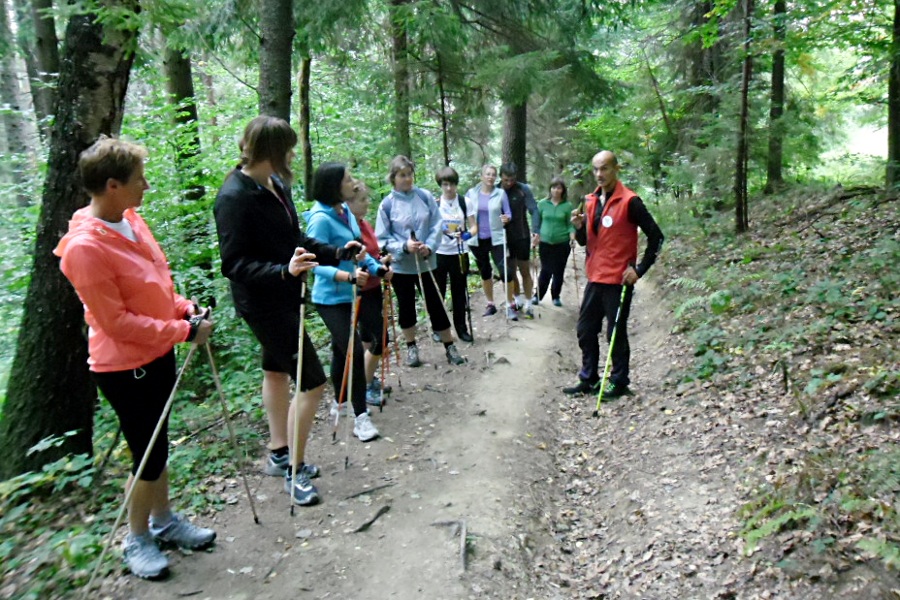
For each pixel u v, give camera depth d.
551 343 7.32
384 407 5.44
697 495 3.73
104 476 4.07
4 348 6.80
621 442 4.75
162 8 4.53
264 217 3.47
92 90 4.03
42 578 3.07
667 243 11.21
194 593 3.08
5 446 3.99
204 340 3.13
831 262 6.65
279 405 4.06
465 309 7.31
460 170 16.55
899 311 4.95
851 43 8.56
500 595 3.19
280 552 3.41
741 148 9.75
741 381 4.86
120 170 2.74
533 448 4.78
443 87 10.75
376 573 3.26
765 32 8.88
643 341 7.25
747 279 7.00
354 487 4.09
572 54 11.41
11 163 8.84
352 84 10.98
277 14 6.33
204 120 11.03
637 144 14.34
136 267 2.87
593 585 3.35
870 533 2.81
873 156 11.30
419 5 8.95
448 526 3.62
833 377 4.19
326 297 4.63
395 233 6.16
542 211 8.80
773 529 2.94
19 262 6.95
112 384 2.93
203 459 4.33
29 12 9.90
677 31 13.26
